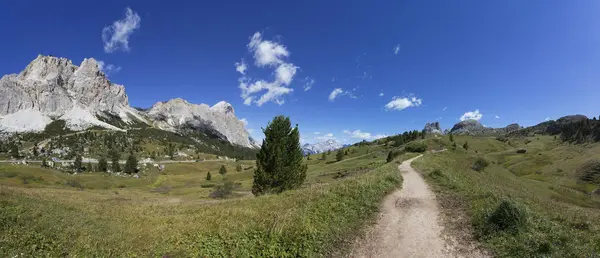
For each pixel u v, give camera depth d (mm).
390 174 30484
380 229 14469
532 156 144250
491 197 19094
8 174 107625
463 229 14133
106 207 21016
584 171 97875
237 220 15555
